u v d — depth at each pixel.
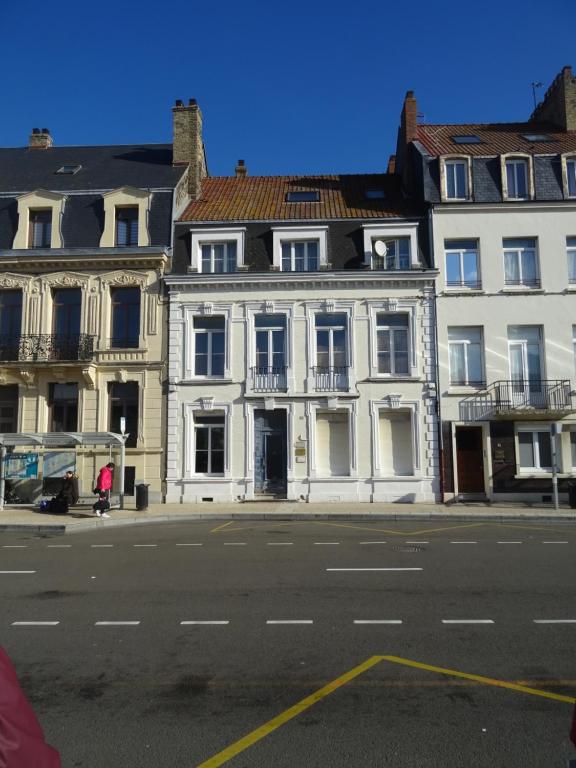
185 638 6.18
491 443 21.25
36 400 21.98
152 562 10.43
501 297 21.89
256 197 25.70
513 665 5.35
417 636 6.18
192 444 21.75
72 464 20.52
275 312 21.98
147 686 4.94
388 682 4.98
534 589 8.18
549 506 19.91
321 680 5.04
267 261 22.36
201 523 16.64
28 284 22.52
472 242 22.47
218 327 22.39
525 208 22.27
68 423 22.19
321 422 21.78
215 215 23.72
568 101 26.42
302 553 11.16
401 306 21.88
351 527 15.27
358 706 4.52
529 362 21.94
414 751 3.85
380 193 25.86
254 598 7.78
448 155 22.78
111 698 4.70
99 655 5.70
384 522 16.55
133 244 22.73
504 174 22.55
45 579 9.12
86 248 22.27
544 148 24.08
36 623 6.75
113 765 3.71
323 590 8.19
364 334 21.83
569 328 21.69
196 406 21.72
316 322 22.12
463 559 10.42
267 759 3.77
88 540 13.38
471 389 21.47
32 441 19.36
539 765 3.67
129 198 22.86
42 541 13.30
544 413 20.67
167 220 22.77
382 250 22.03
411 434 21.47
